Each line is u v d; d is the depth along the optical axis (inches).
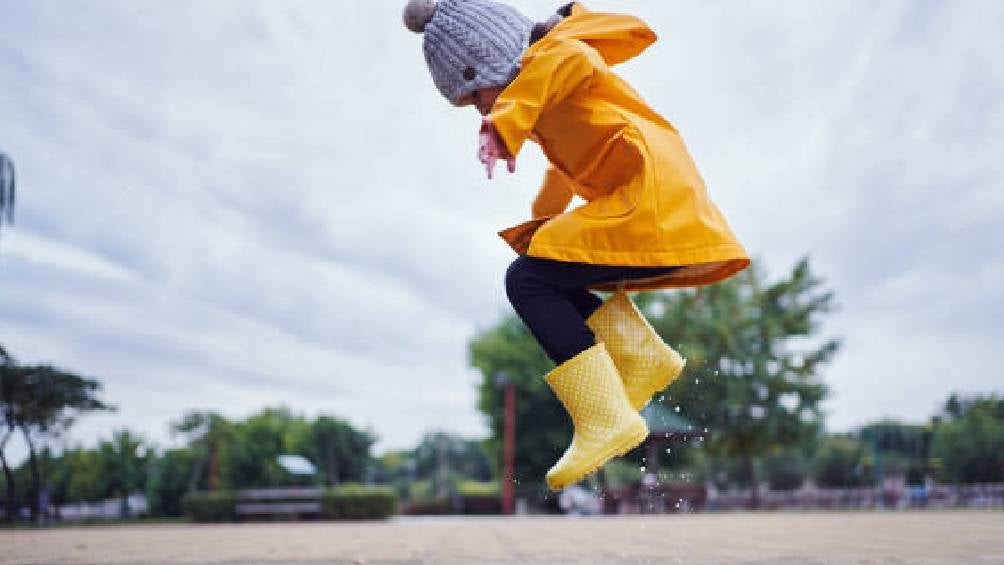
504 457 1328.7
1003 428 963.3
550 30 87.4
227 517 773.3
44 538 316.2
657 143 79.3
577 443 73.5
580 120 80.2
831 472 1382.9
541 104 75.4
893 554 161.5
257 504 799.1
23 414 405.1
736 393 929.5
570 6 90.8
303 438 1771.7
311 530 405.7
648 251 75.2
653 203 75.9
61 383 406.0
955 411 984.9
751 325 976.9
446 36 84.9
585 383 73.9
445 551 204.4
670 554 174.7
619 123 79.3
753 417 947.3
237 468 1501.0
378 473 3026.6
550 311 76.9
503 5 87.4
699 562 150.3
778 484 1477.6
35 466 476.7
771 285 1005.2
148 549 229.3
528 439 1294.3
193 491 1069.8
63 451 466.6
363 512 781.9
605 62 87.0
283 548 230.8
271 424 1672.0
